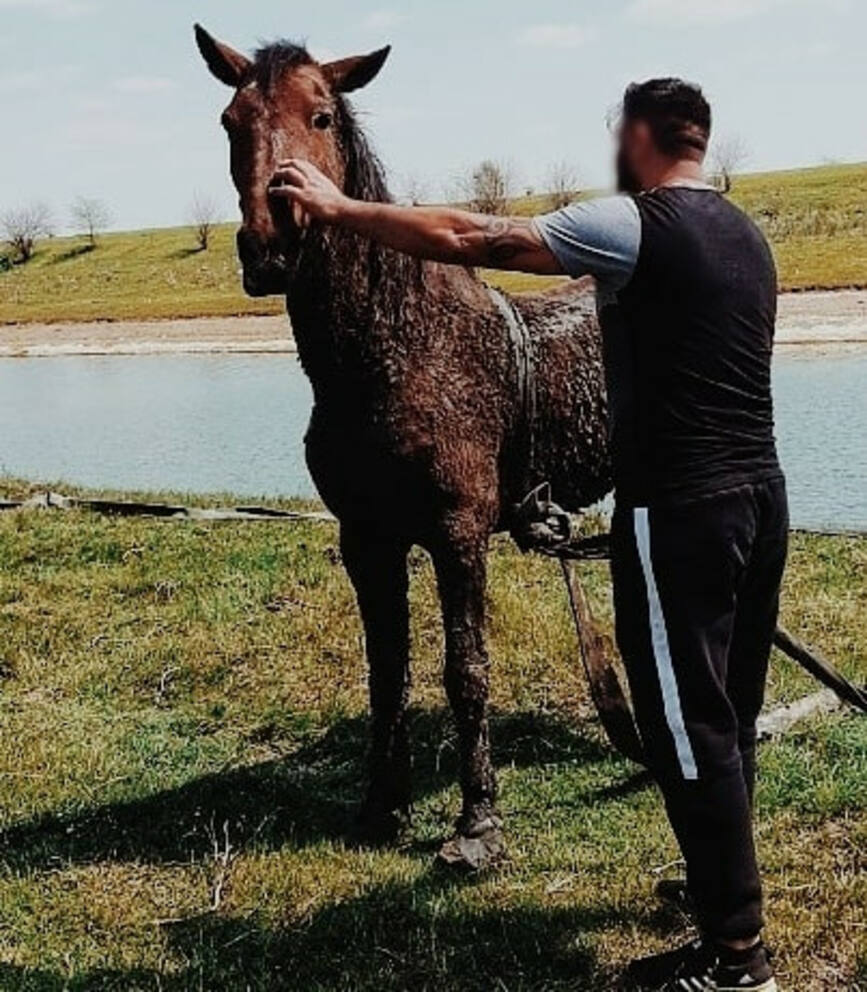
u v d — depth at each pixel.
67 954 3.96
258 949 3.94
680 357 3.13
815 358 21.33
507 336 4.43
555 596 7.25
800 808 4.67
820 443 14.09
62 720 5.95
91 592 7.78
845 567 7.64
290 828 4.80
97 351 37.69
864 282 28.92
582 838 4.60
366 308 4.08
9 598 7.72
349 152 4.14
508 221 3.18
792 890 4.08
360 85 4.18
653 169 3.26
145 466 16.78
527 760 5.32
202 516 9.51
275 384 25.70
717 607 3.23
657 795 4.89
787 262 33.44
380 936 3.96
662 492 3.19
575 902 4.08
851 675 5.89
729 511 3.17
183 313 43.25
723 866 3.28
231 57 4.20
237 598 7.45
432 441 4.16
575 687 5.99
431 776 5.23
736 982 3.33
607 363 3.28
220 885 4.34
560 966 3.76
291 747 5.64
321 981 3.75
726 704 3.28
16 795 5.14
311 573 7.78
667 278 3.10
